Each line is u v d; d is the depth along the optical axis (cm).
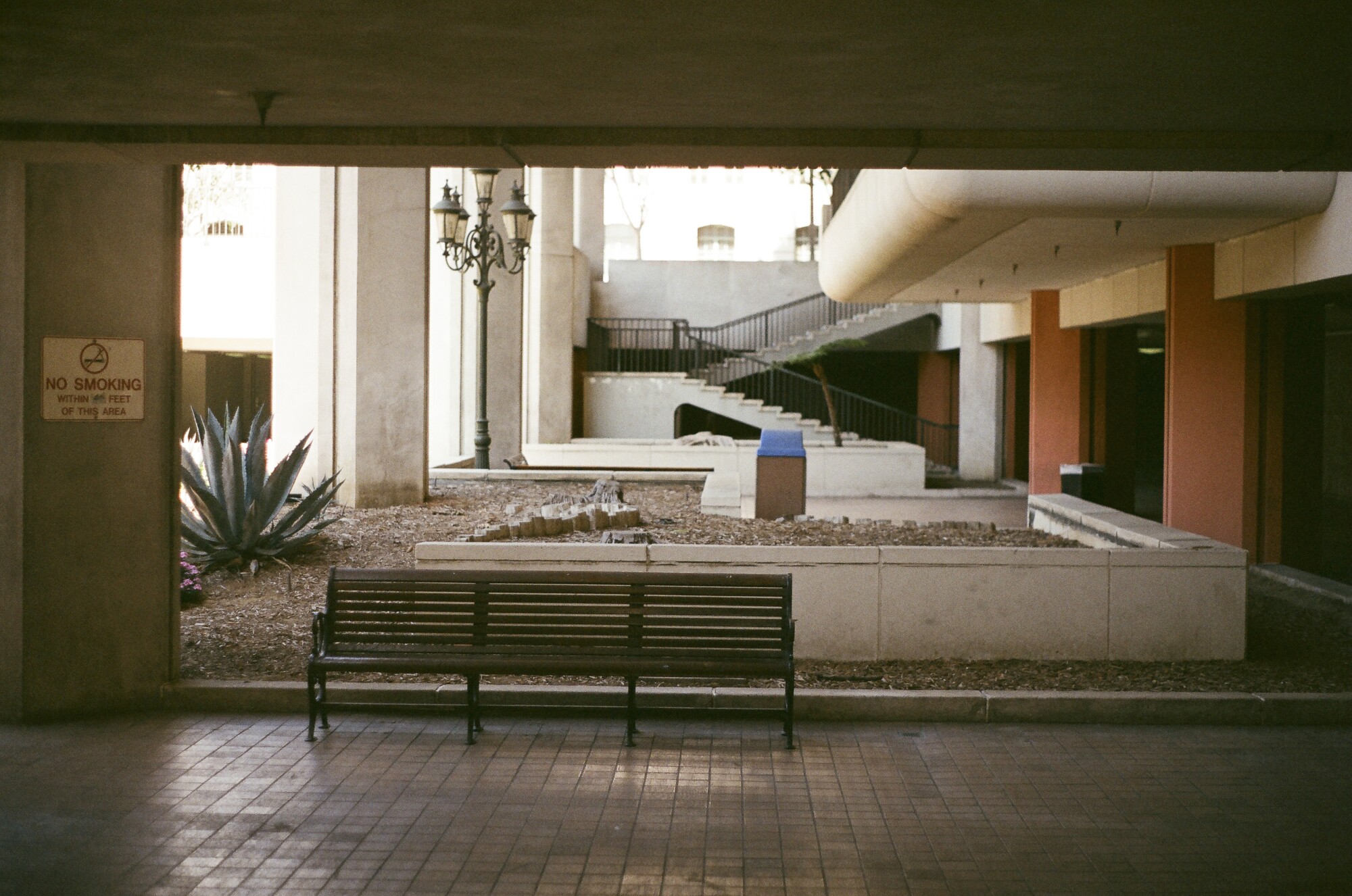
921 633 763
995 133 553
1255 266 1157
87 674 657
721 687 682
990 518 1847
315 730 627
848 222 1561
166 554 680
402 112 524
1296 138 554
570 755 589
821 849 471
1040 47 429
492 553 754
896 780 557
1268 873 452
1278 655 784
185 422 3003
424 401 1259
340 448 1239
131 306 671
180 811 507
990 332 2452
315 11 391
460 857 460
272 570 955
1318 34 412
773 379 2753
